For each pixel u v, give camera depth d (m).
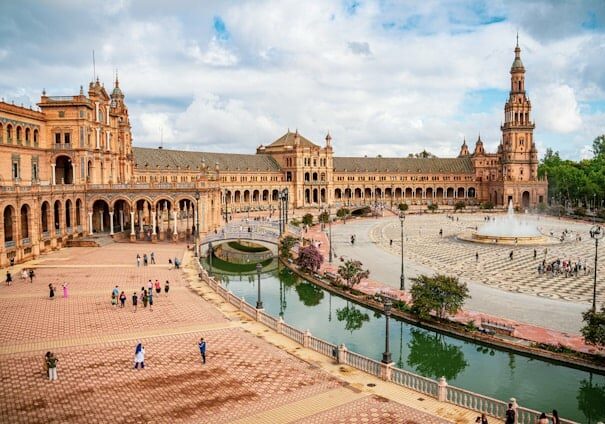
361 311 66.12
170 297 59.97
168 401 32.75
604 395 41.41
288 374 37.44
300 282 84.25
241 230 115.81
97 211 112.69
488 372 45.72
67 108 106.88
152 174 168.62
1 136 92.38
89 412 31.08
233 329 48.16
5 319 50.09
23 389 34.31
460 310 57.78
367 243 118.75
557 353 45.41
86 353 41.28
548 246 113.94
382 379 36.66
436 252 105.88
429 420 30.55
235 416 30.81
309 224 152.50
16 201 80.25
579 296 67.19
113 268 77.06
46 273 72.88
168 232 116.12
